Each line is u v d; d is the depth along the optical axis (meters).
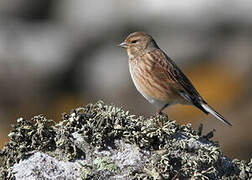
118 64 16.08
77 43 16.58
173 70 9.77
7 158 5.96
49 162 5.80
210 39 16.03
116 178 5.71
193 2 16.22
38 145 5.98
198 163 5.92
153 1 16.48
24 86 15.42
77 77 16.06
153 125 6.19
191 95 9.72
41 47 16.41
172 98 9.79
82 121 6.19
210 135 6.68
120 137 6.04
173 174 5.79
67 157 5.84
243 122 14.33
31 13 17.39
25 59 15.88
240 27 16.02
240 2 16.05
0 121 14.74
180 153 6.02
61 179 5.67
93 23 16.83
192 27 16.16
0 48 16.02
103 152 5.89
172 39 16.11
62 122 6.20
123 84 15.64
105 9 16.88
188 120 14.36
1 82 15.29
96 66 16.17
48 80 15.72
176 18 16.23
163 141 6.07
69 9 17.31
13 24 16.94
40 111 15.20
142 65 9.85
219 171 6.11
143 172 5.74
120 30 16.58
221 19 16.02
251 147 13.90
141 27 16.44
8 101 15.16
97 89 15.80
